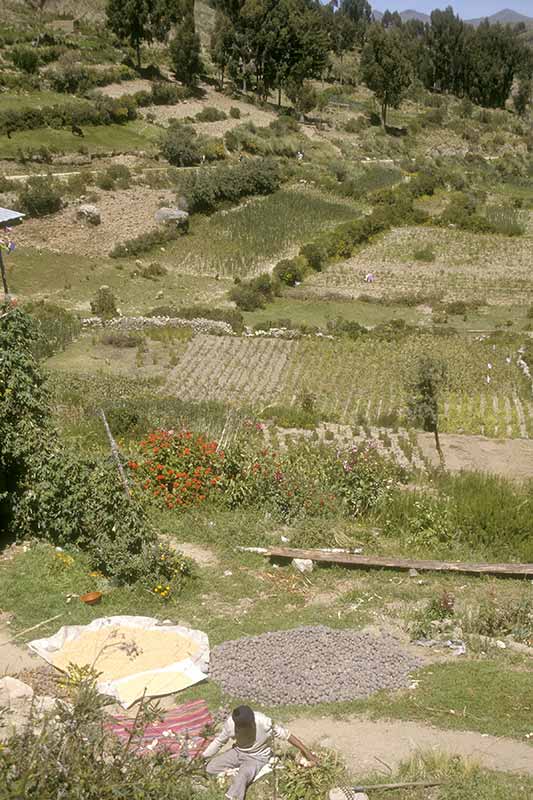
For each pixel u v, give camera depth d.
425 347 39.78
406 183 75.56
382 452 24.91
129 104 76.00
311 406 30.23
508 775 7.71
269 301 52.28
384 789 7.39
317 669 9.73
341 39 137.88
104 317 42.66
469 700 9.22
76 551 12.59
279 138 81.75
